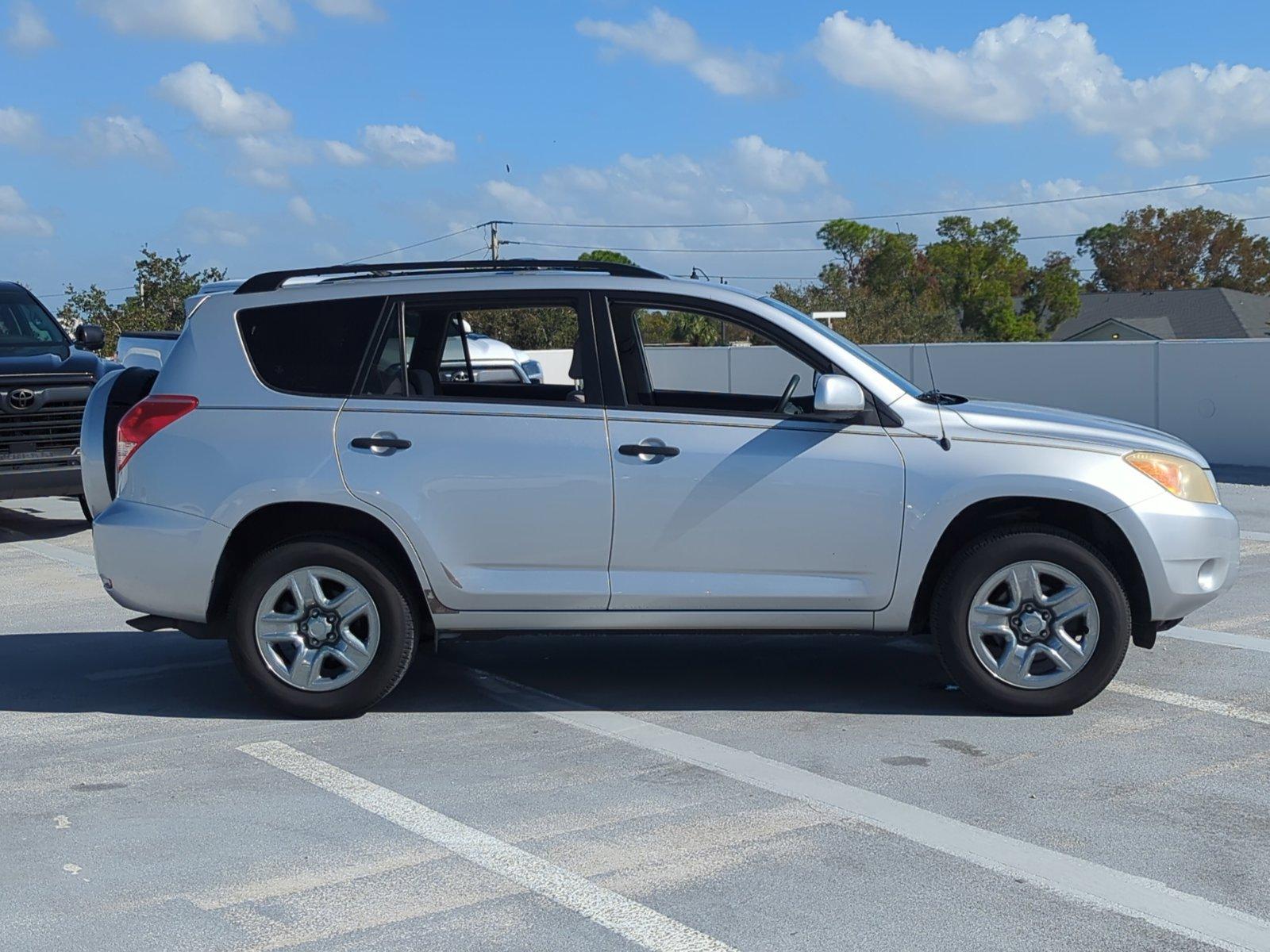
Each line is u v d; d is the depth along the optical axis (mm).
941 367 19906
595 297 5910
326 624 5914
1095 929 3803
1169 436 6105
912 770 5191
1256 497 13852
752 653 7172
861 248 74562
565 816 4754
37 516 14297
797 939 3760
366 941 3791
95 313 36656
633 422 5785
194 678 6848
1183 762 5250
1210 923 3840
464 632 5938
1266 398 16328
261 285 6031
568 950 3713
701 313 5961
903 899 4016
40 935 3857
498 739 5695
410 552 5812
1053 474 5656
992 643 5832
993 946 3701
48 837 4633
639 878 4199
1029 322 73500
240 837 4609
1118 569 5898
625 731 5770
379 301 5941
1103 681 5750
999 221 75188
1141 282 91188
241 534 5949
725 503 5727
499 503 5785
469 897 4078
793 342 5871
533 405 5828
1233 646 7141
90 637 7902
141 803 4969
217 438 5883
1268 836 4488
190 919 3947
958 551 5789
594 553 5797
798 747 5520
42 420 12344
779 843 4465
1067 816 4680
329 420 5852
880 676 6641
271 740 5723
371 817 4781
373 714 6098
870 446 5730
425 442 5809
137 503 5961
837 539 5742
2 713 6223
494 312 6031
